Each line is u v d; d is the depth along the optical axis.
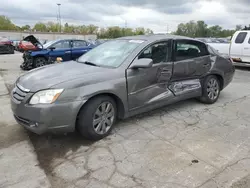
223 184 2.34
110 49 4.00
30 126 2.93
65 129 2.96
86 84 3.04
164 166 2.65
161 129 3.63
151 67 3.67
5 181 2.40
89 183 2.38
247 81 7.36
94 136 3.19
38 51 9.91
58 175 2.51
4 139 3.32
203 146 3.10
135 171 2.56
